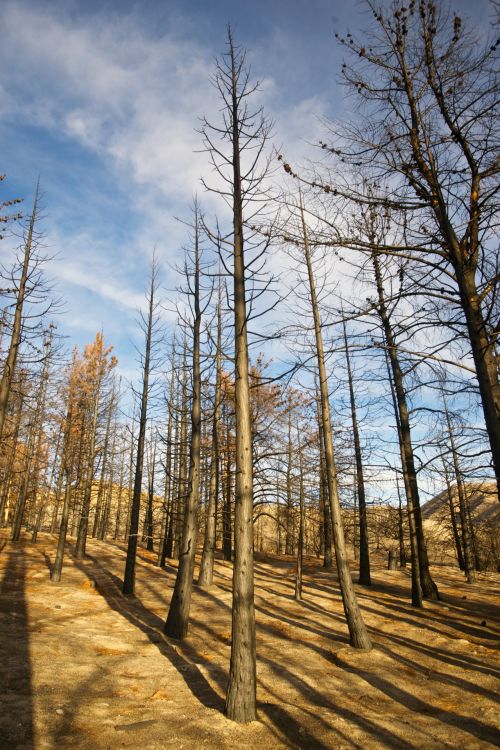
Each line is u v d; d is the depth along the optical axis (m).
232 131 7.85
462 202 5.60
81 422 19.73
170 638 9.81
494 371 5.00
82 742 4.71
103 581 16.20
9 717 5.12
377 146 5.84
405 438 14.12
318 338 11.12
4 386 11.61
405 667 8.29
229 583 16.88
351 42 5.84
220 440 19.12
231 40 8.19
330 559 22.73
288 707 6.11
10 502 37.59
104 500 32.66
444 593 16.45
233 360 7.11
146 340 16.55
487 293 5.23
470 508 11.27
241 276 7.33
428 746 5.11
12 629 9.15
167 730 5.14
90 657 7.88
